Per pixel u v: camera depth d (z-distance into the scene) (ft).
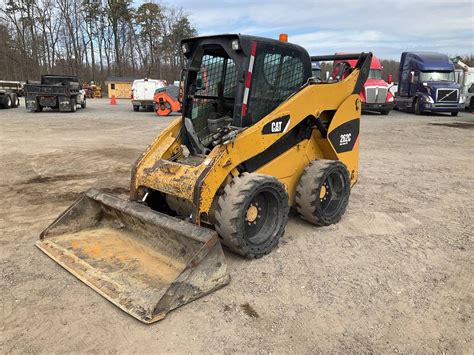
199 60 15.74
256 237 14.32
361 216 19.03
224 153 13.24
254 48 14.20
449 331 10.63
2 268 13.39
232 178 14.01
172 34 188.96
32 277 12.82
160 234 13.57
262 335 10.34
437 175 27.40
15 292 12.00
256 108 14.99
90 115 67.97
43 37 181.78
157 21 188.55
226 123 15.71
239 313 11.20
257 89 14.83
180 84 16.11
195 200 12.81
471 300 12.12
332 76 20.54
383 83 71.10
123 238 14.90
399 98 81.56
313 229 17.25
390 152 35.73
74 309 11.22
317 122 16.72
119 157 31.30
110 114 71.20
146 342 9.99
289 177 16.71
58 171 26.78
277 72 15.46
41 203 20.38
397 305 11.77
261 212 14.51
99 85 177.17
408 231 17.35
